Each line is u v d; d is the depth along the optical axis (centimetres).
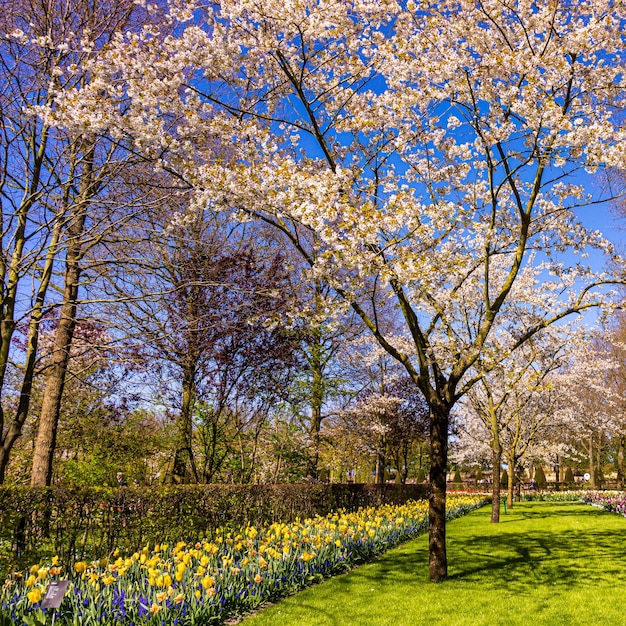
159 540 769
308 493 1207
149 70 643
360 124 684
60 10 833
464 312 1307
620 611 558
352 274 749
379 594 622
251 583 590
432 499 726
